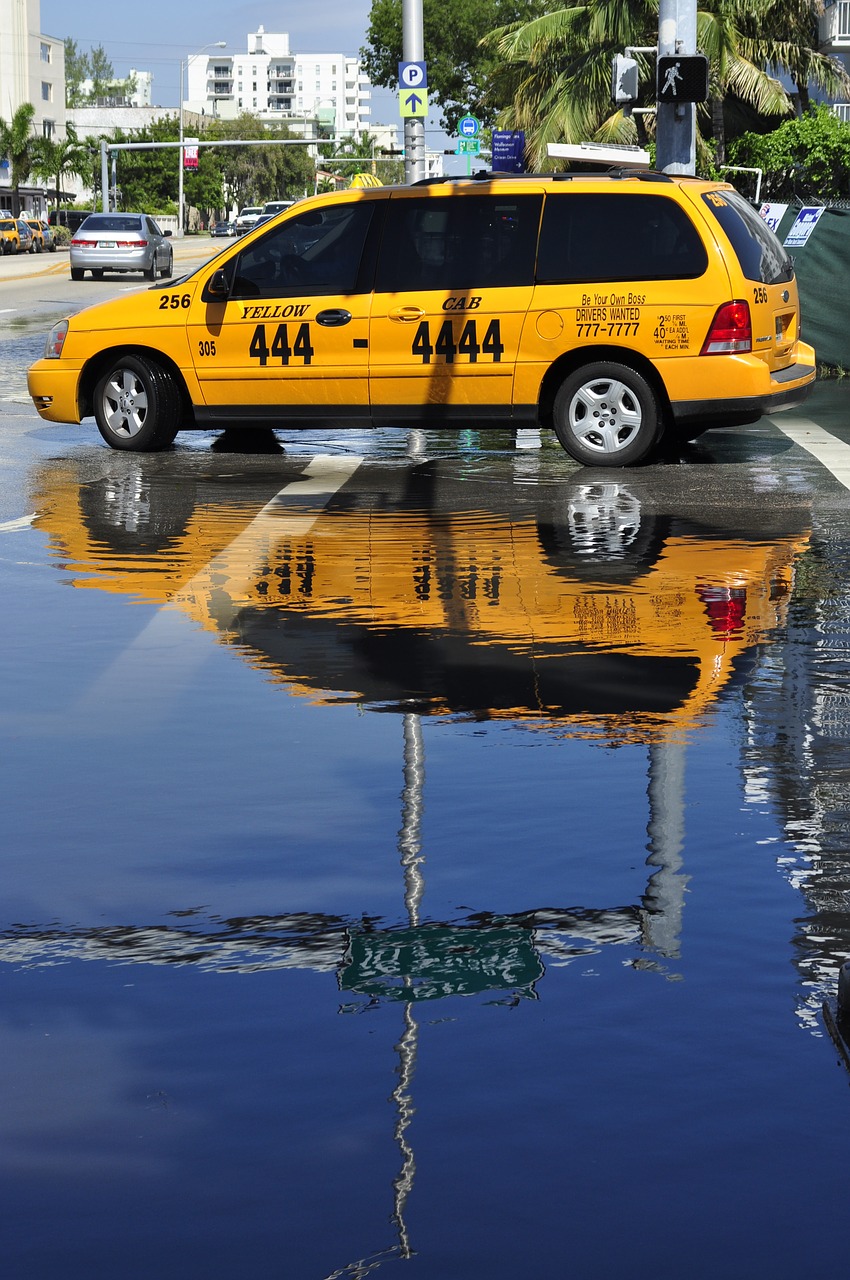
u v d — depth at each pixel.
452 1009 3.39
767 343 12.39
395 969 3.61
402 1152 2.80
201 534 9.50
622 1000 3.42
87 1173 2.75
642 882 4.14
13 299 33.66
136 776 5.07
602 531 9.58
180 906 4.02
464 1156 2.78
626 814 4.67
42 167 103.44
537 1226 2.56
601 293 12.21
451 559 8.71
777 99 34.75
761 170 29.62
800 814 4.67
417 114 27.45
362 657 6.58
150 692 6.06
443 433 15.12
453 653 6.65
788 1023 3.30
